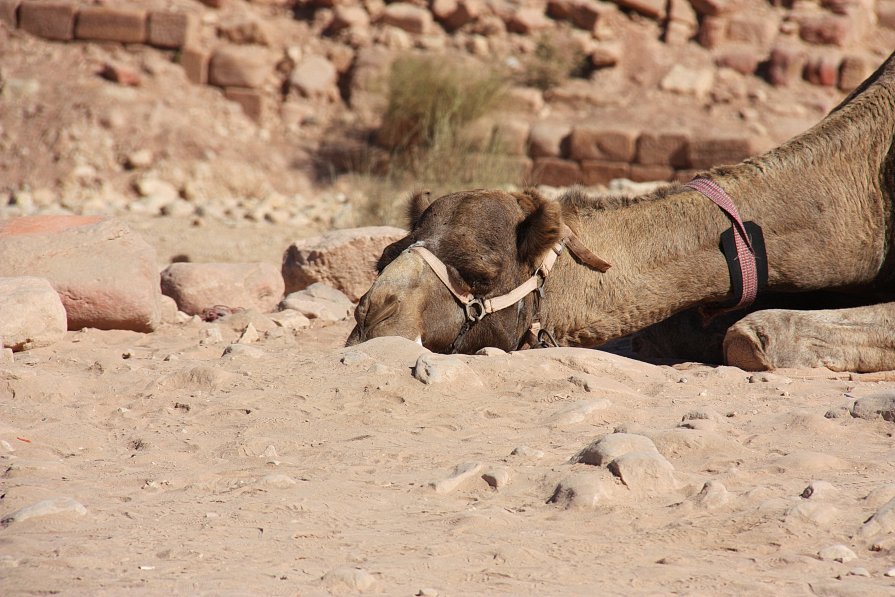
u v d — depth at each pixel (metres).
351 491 8.01
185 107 42.78
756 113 43.44
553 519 7.40
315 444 9.27
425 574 6.36
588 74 45.97
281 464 8.70
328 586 6.05
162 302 17.12
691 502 7.48
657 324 15.11
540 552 6.73
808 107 44.03
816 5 48.00
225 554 6.65
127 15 44.25
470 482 8.16
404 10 47.09
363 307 11.82
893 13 48.88
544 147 41.56
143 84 42.97
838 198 14.01
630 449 8.23
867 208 14.18
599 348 16.30
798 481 8.03
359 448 9.06
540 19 47.19
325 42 47.06
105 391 11.23
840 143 14.26
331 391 10.55
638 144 41.00
